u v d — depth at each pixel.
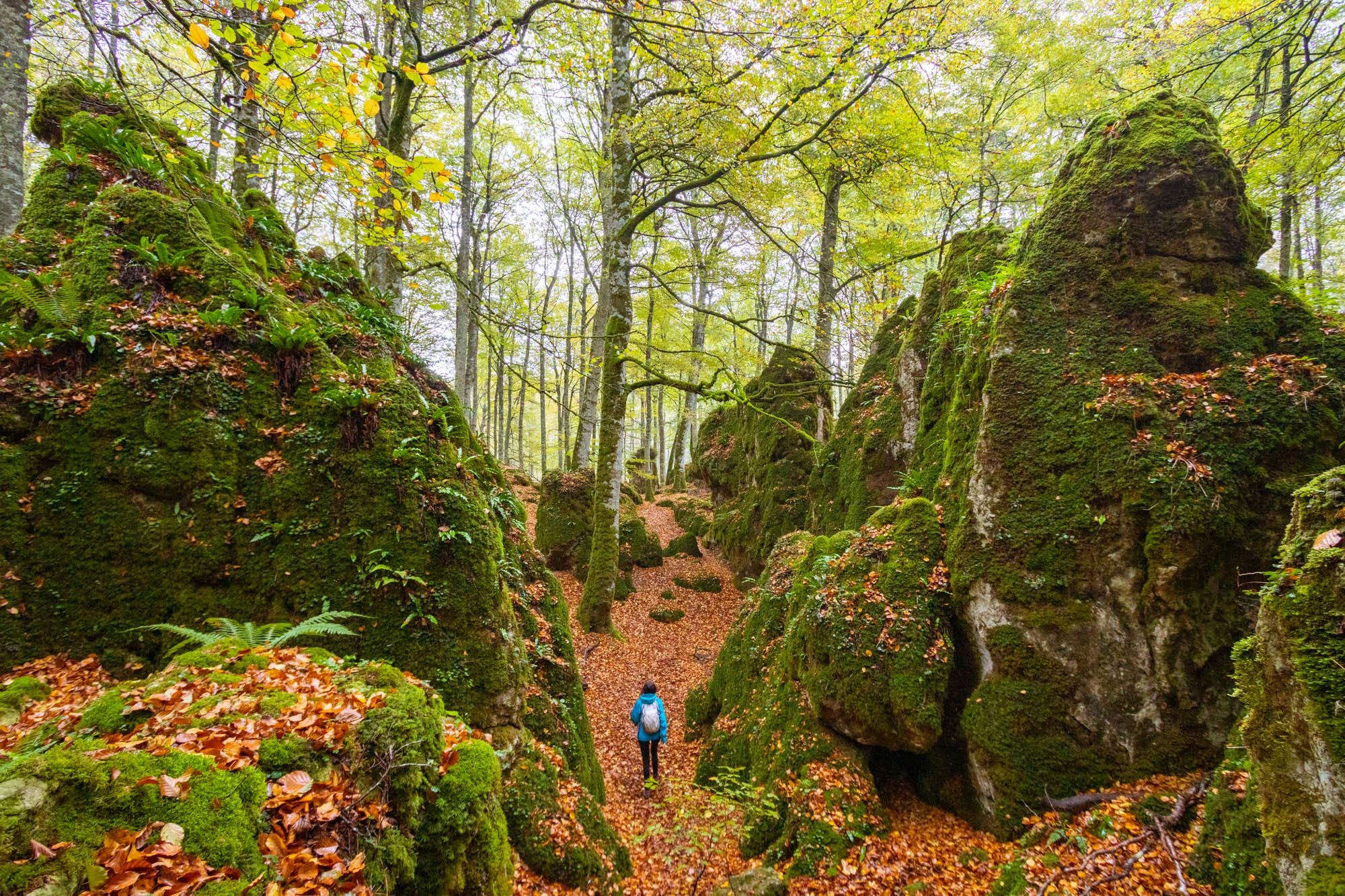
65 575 3.89
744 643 9.23
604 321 16.70
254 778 2.10
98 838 1.68
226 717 2.50
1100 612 5.29
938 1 8.09
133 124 5.73
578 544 15.20
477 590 4.85
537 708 5.59
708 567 17.72
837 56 8.05
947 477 7.22
